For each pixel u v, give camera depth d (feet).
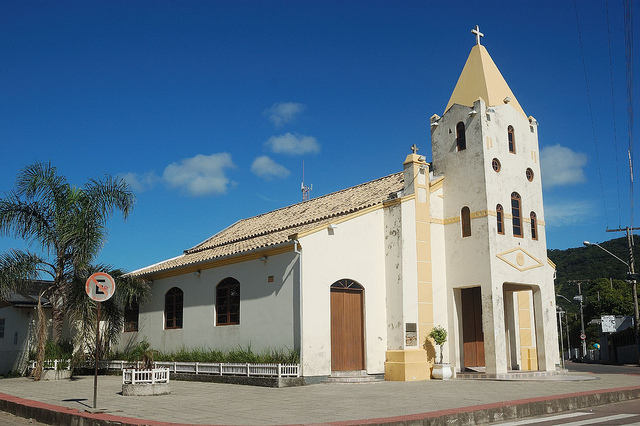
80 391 54.44
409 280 65.36
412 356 63.16
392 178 77.36
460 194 69.82
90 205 67.77
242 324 67.62
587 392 47.16
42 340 69.21
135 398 47.80
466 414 36.55
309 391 51.98
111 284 41.83
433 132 74.59
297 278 60.90
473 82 73.46
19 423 41.22
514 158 71.77
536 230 72.79
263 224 88.02
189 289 77.36
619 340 163.94
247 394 50.19
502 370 63.67
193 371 67.00
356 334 63.62
